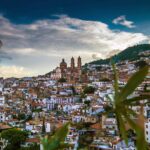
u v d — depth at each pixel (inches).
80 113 5206.7
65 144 111.0
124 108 107.2
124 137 105.2
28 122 4906.5
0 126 4330.7
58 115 5974.4
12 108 6899.6
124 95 107.9
